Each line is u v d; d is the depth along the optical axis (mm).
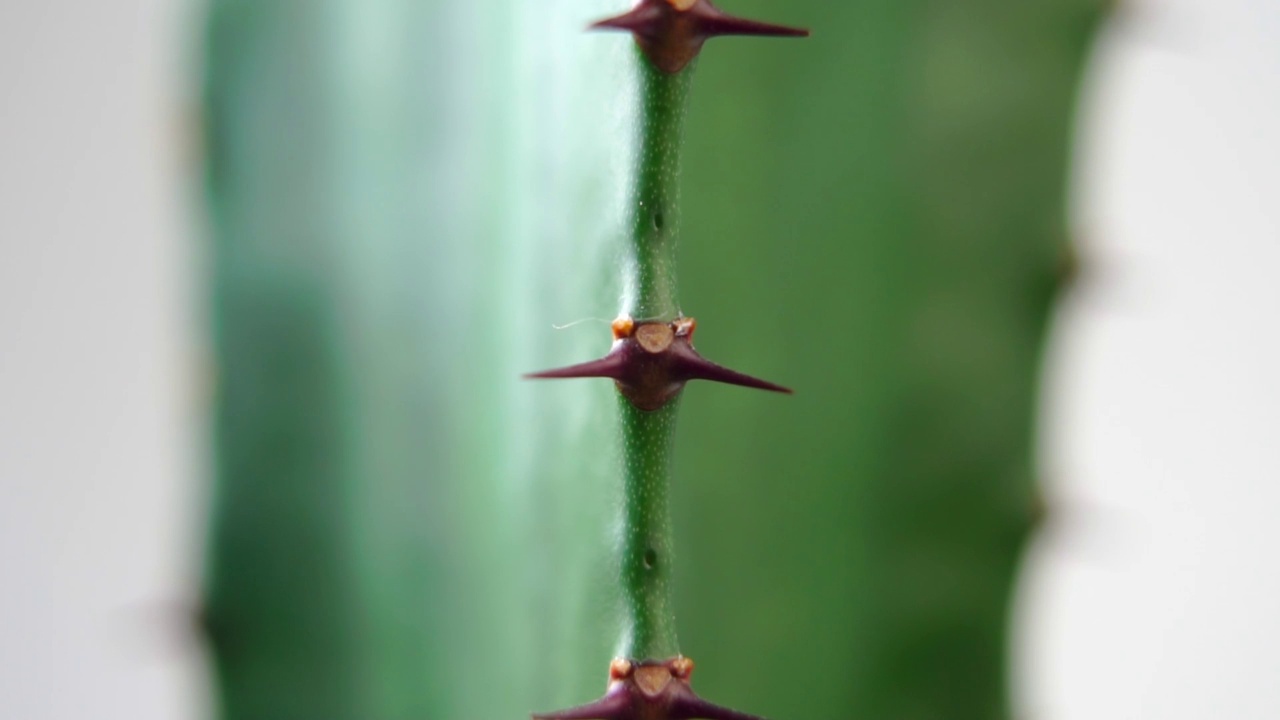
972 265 166
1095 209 200
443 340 158
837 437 165
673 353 135
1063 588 253
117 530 248
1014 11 165
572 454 145
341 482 164
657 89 135
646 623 137
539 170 148
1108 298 219
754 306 162
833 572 165
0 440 243
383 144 161
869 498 166
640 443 136
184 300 216
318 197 164
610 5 140
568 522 145
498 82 153
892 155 164
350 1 162
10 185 239
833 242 164
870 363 165
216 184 167
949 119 165
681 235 161
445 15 158
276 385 166
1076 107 166
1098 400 248
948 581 167
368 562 163
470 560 157
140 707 249
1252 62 237
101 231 243
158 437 247
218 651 168
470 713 157
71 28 238
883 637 166
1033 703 232
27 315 242
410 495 160
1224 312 244
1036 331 167
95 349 245
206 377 168
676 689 136
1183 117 240
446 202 158
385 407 161
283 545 166
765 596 164
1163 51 237
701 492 162
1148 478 250
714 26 134
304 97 164
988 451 167
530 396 149
